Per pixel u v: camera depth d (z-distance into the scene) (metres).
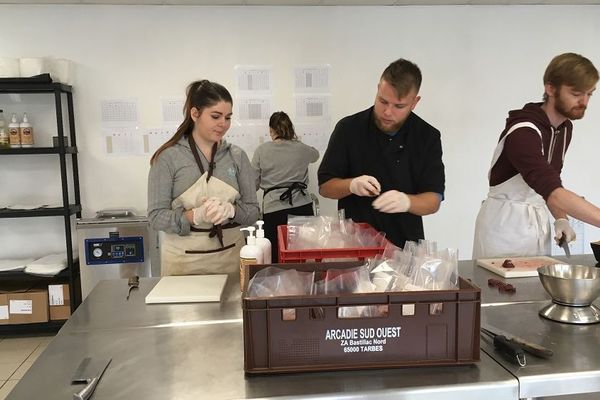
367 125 2.02
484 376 1.01
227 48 3.54
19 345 3.23
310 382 0.99
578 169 3.98
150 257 3.25
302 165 3.43
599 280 1.27
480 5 3.69
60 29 3.41
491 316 1.34
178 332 1.26
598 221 1.56
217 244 1.98
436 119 3.78
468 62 3.74
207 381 1.00
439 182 1.99
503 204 2.09
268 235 3.42
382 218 2.04
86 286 3.22
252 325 1.00
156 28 3.47
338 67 3.63
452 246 3.91
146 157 3.56
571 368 1.04
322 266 1.25
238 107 3.59
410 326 1.03
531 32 3.77
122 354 1.14
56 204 3.56
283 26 3.56
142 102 3.52
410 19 3.65
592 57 3.86
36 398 0.96
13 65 3.20
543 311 1.34
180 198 1.95
